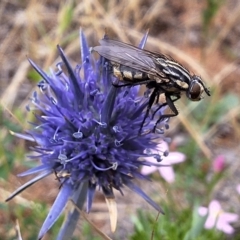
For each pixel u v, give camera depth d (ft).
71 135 0.25
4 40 0.49
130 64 0.25
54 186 0.39
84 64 0.26
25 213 0.37
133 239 0.30
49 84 0.25
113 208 0.24
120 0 0.52
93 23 0.47
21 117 0.38
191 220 0.32
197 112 0.44
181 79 0.25
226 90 0.47
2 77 0.46
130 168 0.25
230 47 0.52
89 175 0.25
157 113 0.26
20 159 0.36
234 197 0.40
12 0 0.52
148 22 0.53
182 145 0.41
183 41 0.52
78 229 0.37
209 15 0.49
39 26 0.47
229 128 0.45
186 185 0.37
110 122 0.25
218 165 0.35
